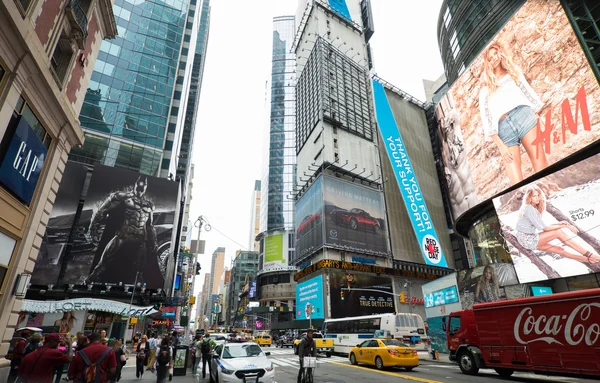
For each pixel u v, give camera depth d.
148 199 42.62
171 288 56.22
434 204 66.38
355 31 79.38
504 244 38.84
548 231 29.75
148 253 40.34
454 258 67.56
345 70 69.75
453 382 12.15
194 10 74.62
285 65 127.38
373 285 52.50
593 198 26.77
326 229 51.81
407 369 16.39
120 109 48.72
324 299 47.81
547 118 32.59
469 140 43.91
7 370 9.58
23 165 10.14
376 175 63.28
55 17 11.81
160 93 53.31
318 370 16.30
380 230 57.56
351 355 19.62
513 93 36.91
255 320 93.50
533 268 30.30
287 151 113.19
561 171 29.73
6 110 9.20
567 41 31.52
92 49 15.28
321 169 57.03
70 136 13.24
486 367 13.78
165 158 54.56
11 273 10.05
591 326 10.39
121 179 41.66
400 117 71.12
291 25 134.62
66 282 35.16
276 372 16.22
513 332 12.62
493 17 44.72
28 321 29.36
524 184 35.31
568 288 28.83
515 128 36.25
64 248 36.12
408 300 54.03
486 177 40.22
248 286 116.12
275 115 120.06
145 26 55.97
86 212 38.34
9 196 9.80
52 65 12.34
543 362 11.48
